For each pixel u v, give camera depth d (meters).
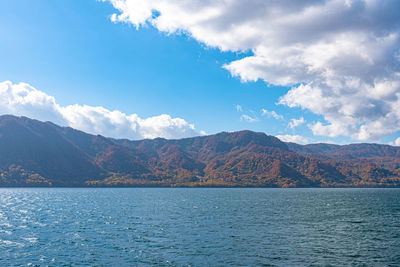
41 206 116.94
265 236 57.66
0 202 132.50
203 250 46.28
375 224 75.19
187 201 155.88
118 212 97.69
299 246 49.41
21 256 42.53
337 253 45.06
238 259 41.50
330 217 88.56
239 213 97.62
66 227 66.44
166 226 68.94
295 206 127.12
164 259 41.31
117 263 39.53
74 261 40.34
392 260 41.50
